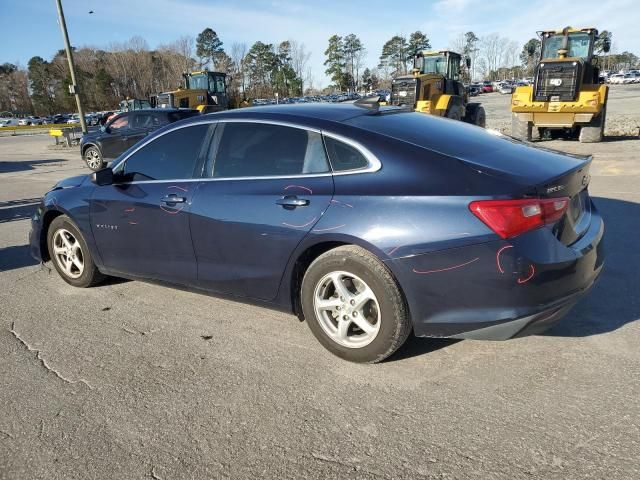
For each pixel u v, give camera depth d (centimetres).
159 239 389
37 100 9088
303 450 244
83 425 271
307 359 324
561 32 1367
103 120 3519
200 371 318
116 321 396
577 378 284
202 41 9494
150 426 267
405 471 226
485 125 2038
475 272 267
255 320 385
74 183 459
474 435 245
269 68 9194
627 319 347
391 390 285
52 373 324
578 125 1328
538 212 265
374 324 306
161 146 398
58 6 2028
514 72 9869
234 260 349
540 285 267
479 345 326
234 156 356
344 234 293
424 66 1886
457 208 270
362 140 308
